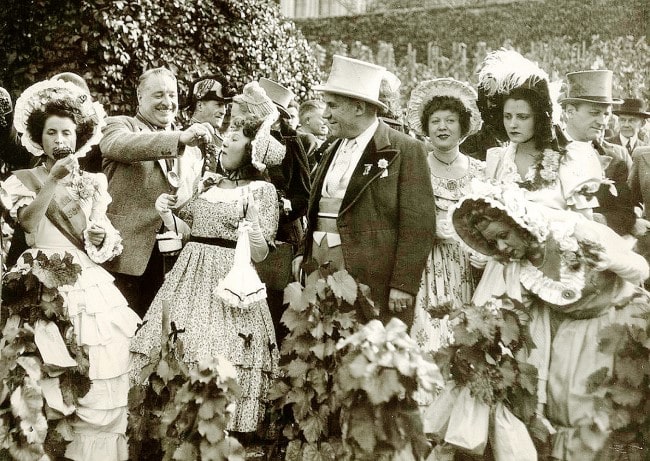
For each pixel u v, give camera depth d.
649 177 5.79
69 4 8.32
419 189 4.65
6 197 4.77
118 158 5.28
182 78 9.05
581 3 10.41
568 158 4.64
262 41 10.09
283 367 4.49
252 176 5.12
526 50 11.20
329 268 4.54
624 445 4.27
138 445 4.52
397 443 4.07
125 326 4.95
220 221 4.90
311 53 11.42
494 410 4.27
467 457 4.31
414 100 5.18
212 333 4.70
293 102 7.36
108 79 8.44
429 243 4.62
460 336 4.32
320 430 4.34
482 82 4.79
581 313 4.45
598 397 4.31
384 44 13.64
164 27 9.04
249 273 4.73
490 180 4.64
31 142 5.04
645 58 9.63
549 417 4.47
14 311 4.64
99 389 4.77
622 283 4.47
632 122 7.00
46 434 4.51
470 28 12.45
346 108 4.78
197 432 4.31
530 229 4.38
